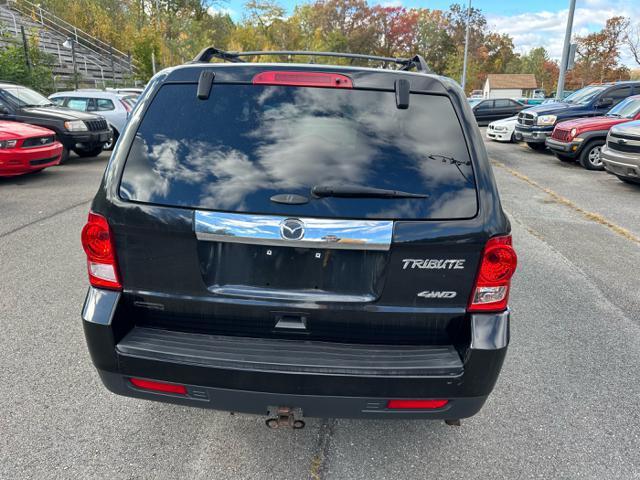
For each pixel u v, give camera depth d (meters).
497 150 17.16
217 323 2.24
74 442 2.67
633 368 3.63
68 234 6.31
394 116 2.23
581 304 4.74
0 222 6.79
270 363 2.09
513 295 4.91
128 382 2.25
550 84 105.00
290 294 2.16
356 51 89.19
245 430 2.82
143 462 2.54
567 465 2.64
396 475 2.53
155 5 47.91
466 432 2.88
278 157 2.15
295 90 2.27
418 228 2.06
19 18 32.59
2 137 9.03
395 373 2.09
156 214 2.12
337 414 2.19
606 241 6.84
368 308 2.15
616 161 10.27
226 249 2.15
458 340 2.22
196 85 2.30
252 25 54.50
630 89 15.50
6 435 2.70
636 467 2.64
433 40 92.12
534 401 3.20
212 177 2.13
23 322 3.97
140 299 2.26
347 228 2.05
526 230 7.32
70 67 28.08
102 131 12.61
